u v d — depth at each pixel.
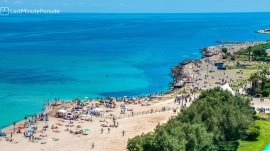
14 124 152.88
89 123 153.12
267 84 199.88
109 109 175.25
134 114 165.75
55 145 129.12
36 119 159.12
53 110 175.00
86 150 123.62
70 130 144.50
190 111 112.81
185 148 97.12
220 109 116.00
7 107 184.25
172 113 162.50
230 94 134.75
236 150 114.81
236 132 118.31
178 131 98.69
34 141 133.12
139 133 137.75
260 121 145.38
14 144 130.75
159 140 94.44
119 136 136.25
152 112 167.38
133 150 96.56
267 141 124.12
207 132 107.38
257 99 186.00
